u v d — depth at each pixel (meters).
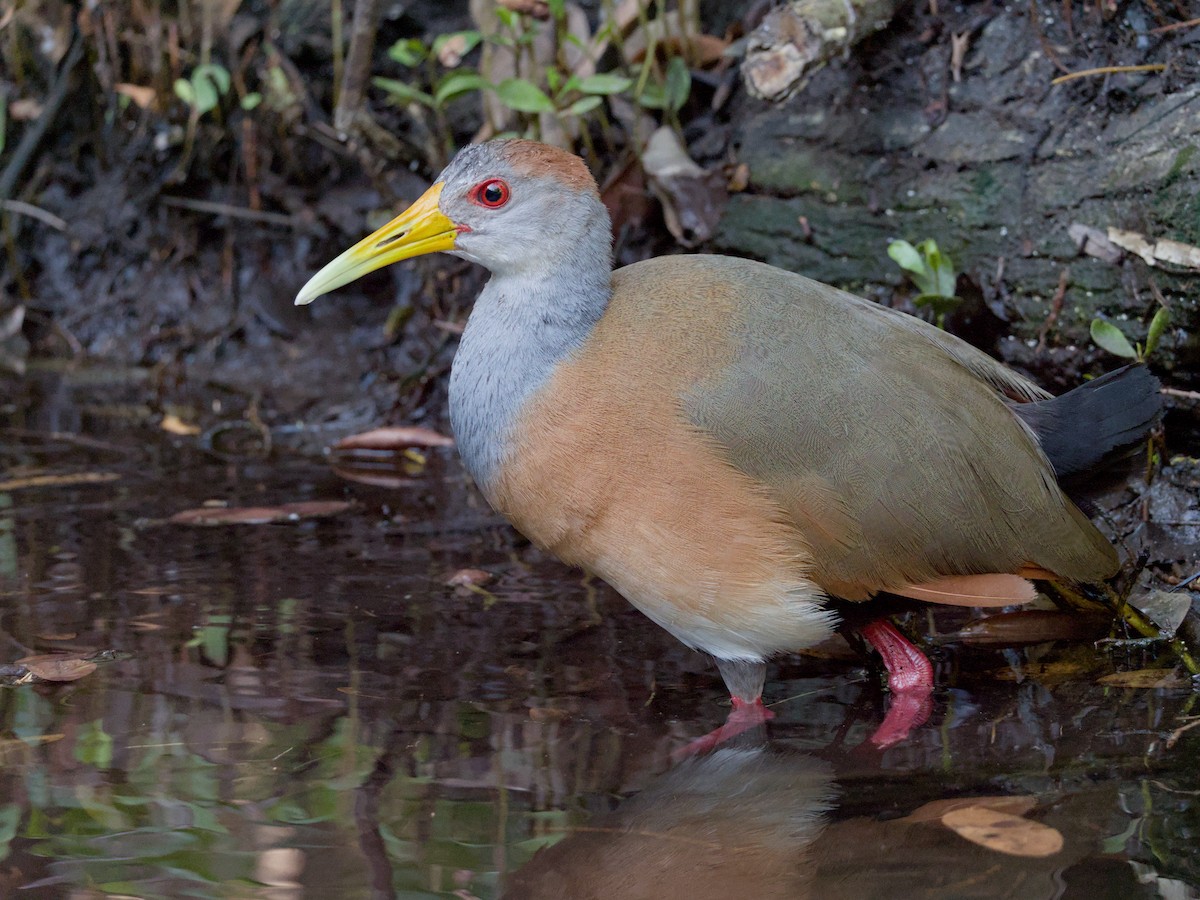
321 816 5.71
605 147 12.28
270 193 14.06
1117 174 9.30
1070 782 5.97
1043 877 5.17
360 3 11.65
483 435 7.50
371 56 13.09
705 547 6.96
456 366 7.72
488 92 11.94
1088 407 7.58
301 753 6.31
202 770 6.11
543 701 6.99
